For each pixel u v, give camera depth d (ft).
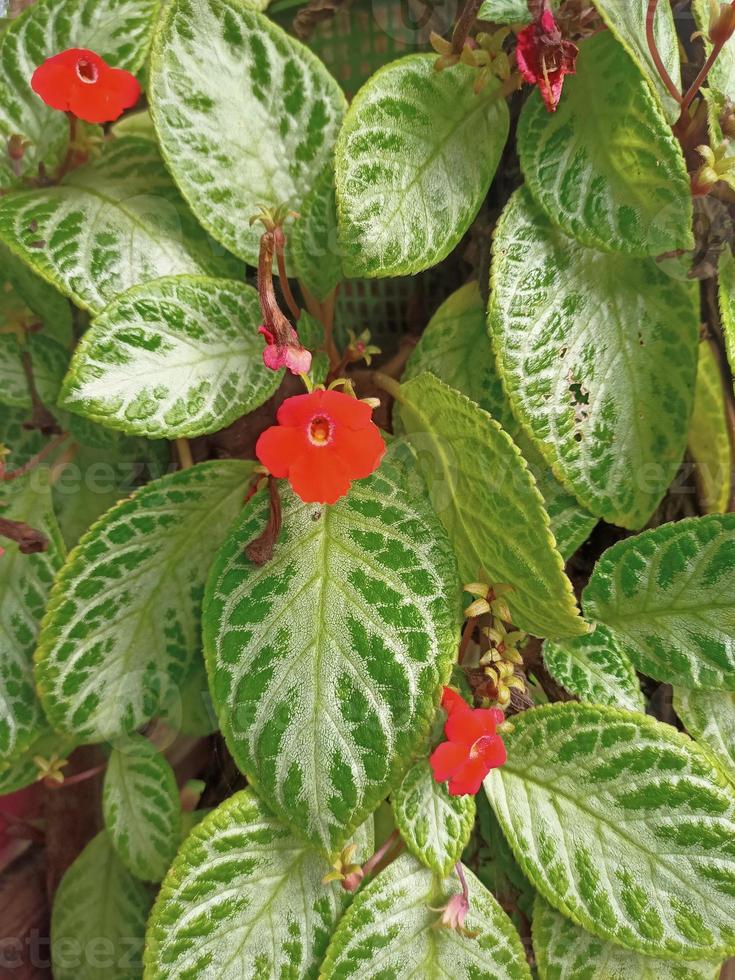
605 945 0.72
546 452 0.67
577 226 0.64
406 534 0.66
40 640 0.63
